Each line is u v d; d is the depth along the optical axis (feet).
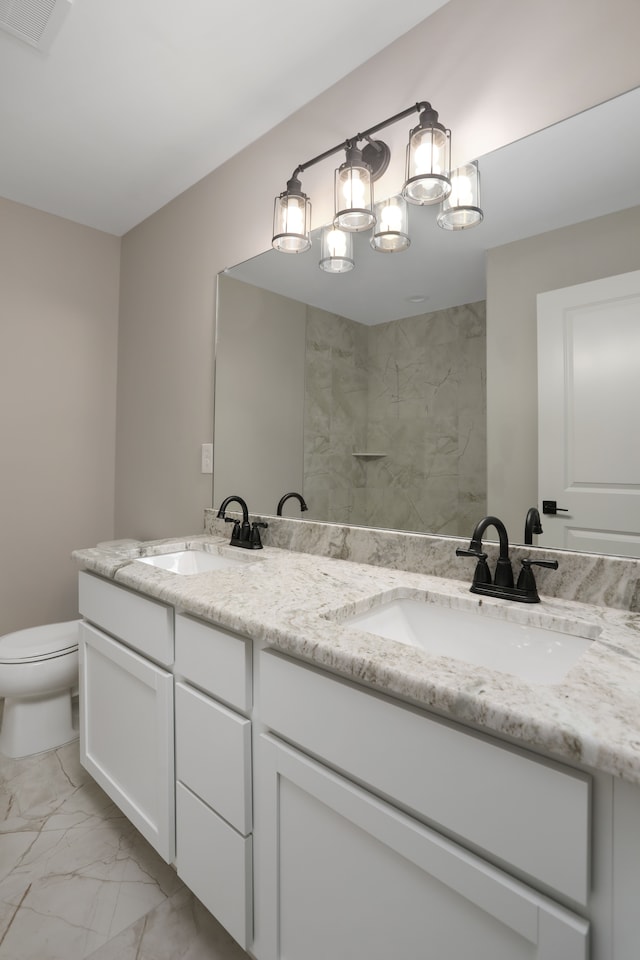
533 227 3.74
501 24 3.93
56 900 4.12
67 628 6.86
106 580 4.91
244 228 6.23
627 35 3.36
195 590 3.74
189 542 5.98
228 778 3.30
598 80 3.48
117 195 7.47
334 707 2.62
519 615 3.21
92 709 5.13
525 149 3.78
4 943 3.73
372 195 4.60
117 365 8.96
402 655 2.48
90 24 4.50
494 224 3.94
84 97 5.42
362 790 2.51
